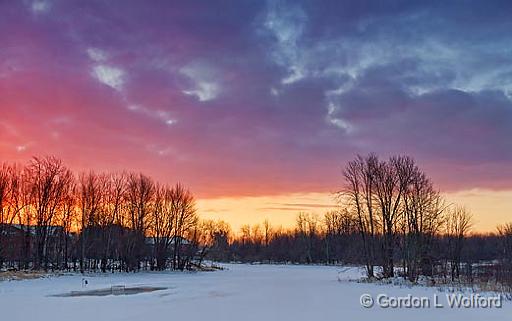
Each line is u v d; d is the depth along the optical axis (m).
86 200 71.38
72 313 25.59
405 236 53.09
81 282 48.94
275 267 106.62
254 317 24.19
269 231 161.38
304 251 136.00
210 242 103.38
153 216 80.69
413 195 54.44
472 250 75.06
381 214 56.16
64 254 72.62
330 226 126.56
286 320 23.17
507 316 23.67
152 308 27.58
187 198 85.94
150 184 83.81
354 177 70.69
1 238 62.62
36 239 68.06
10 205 65.44
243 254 148.25
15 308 27.75
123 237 73.81
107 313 25.62
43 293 37.25
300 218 138.88
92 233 71.38
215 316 24.53
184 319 23.56
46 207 67.62
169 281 52.91
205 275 67.75
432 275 50.78
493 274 49.28
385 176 55.91
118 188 81.81
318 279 56.25
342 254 115.75
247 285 46.22
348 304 28.88
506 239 54.97
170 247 95.88
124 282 50.91
